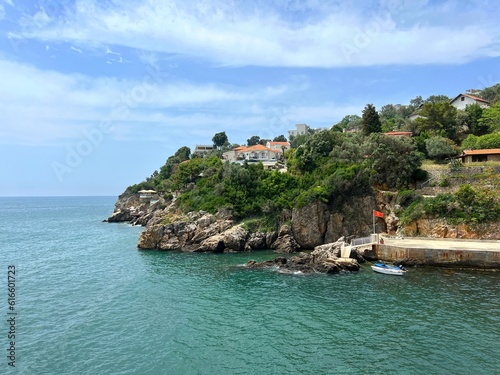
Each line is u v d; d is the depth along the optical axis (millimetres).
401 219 62688
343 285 43188
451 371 23281
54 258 63594
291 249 66875
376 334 29031
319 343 27672
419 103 151000
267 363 24797
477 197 58125
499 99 99438
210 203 79125
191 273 50719
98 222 143000
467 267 49000
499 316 32344
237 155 133375
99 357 26016
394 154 68625
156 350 27000
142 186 161875
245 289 42312
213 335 29469
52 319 33406
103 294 41062
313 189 71188
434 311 33812
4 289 43594
